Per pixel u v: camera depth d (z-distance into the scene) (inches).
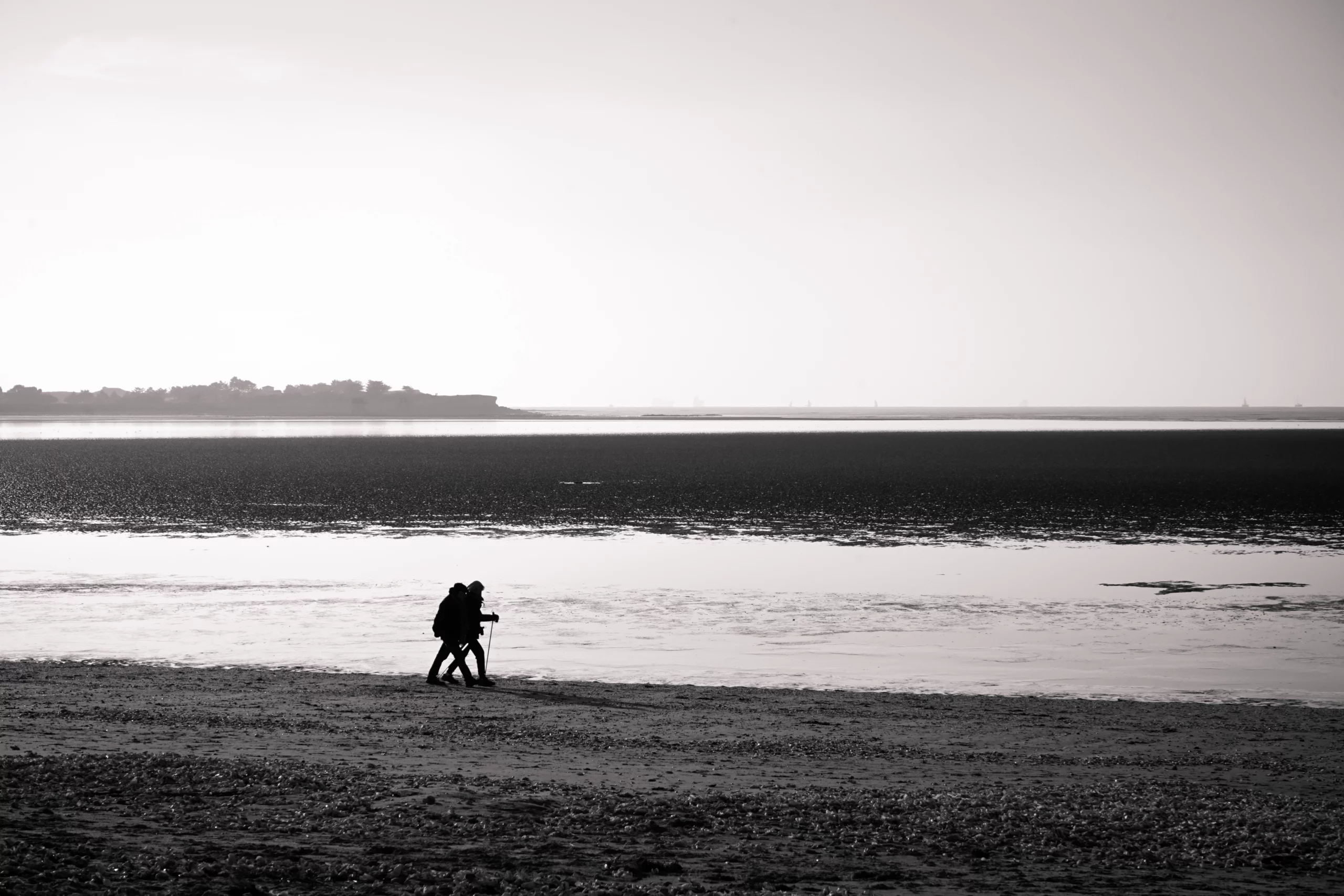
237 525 2402.8
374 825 445.1
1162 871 426.3
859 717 765.9
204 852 398.9
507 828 449.4
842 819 482.9
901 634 1167.0
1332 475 3909.9
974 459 5044.3
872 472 4148.6
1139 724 753.0
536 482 3695.9
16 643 1095.6
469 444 6914.4
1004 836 463.8
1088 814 503.8
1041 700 836.6
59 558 1822.1
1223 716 782.5
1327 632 1171.9
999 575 1632.6
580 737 679.1
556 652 1063.0
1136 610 1316.4
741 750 655.8
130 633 1157.7
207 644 1092.5
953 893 394.6
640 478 3865.7
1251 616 1279.5
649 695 839.1
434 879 380.8
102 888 350.6
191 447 6363.2
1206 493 3208.7
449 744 647.8
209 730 670.5
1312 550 1959.9
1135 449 5984.3
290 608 1320.1
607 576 1620.3
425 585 1515.7
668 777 570.9
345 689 845.8
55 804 454.6
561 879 389.1
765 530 2293.3
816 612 1300.4
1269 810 523.5
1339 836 477.4
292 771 536.1
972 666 999.0
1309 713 797.2
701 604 1362.0
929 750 668.7
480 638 1114.1
